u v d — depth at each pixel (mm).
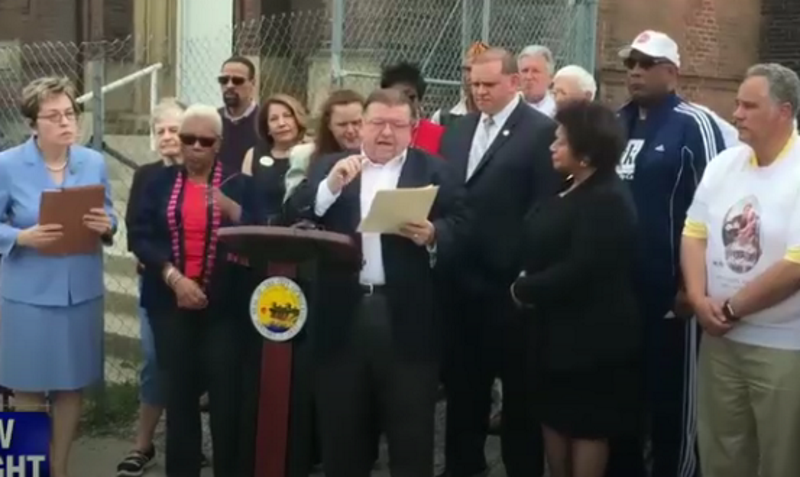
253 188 5324
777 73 4047
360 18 9562
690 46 12461
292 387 4539
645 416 5027
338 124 5074
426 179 4559
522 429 5180
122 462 5629
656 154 4992
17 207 5012
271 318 4492
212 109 5145
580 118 4469
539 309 4664
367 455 4602
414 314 4484
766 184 4086
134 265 7688
